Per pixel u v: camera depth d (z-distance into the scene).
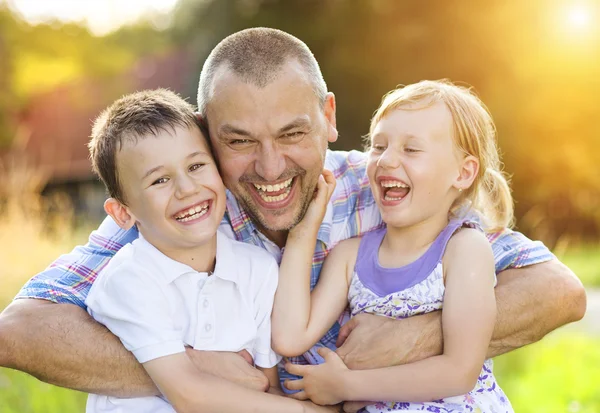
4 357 2.41
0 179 7.96
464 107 2.68
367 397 2.43
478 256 2.51
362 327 2.57
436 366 2.39
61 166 17.27
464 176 2.69
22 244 7.03
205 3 18.56
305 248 2.69
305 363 2.81
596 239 13.59
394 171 2.60
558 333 6.46
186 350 2.42
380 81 15.88
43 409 4.24
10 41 18.58
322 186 2.74
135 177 2.42
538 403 4.70
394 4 15.71
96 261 2.71
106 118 2.55
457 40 15.09
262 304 2.60
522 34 14.58
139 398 2.49
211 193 2.47
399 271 2.62
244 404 2.35
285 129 2.53
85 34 22.66
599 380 5.06
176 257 2.50
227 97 2.51
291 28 16.83
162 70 20.39
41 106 19.61
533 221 14.06
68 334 2.45
